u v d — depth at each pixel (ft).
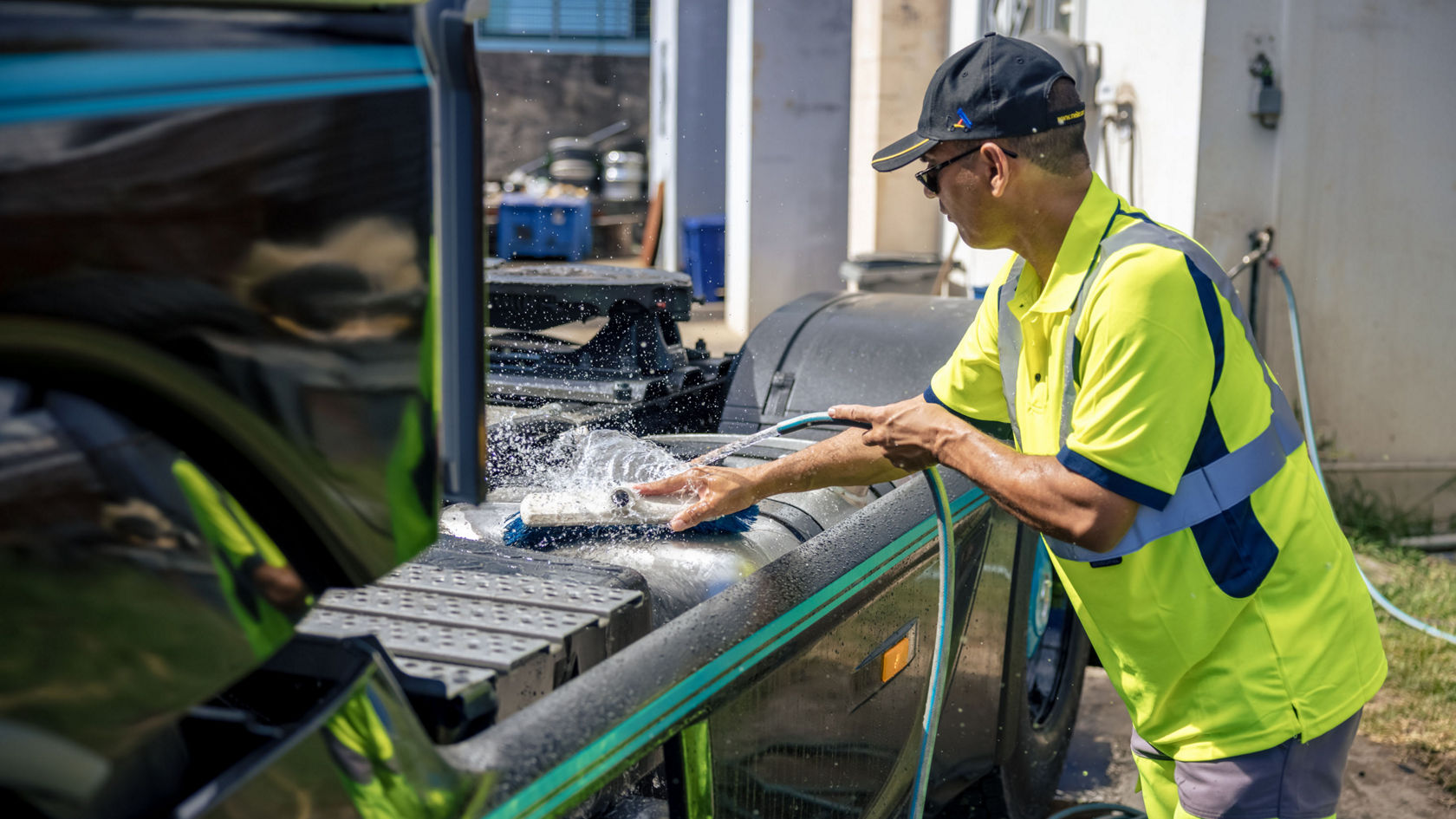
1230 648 5.71
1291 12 17.30
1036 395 5.98
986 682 8.44
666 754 4.57
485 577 4.98
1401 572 16.52
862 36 27.48
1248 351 5.51
